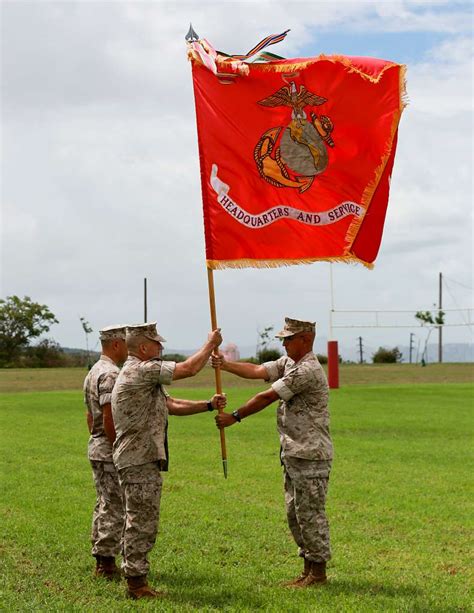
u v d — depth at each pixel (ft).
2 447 59.47
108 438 26.76
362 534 34.04
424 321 193.67
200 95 29.45
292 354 27.27
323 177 29.58
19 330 269.85
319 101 29.45
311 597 25.00
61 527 34.65
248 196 29.48
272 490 43.29
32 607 24.03
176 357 208.44
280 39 29.43
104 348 28.43
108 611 23.63
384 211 29.66
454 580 27.45
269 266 29.48
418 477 47.88
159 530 34.04
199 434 67.97
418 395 107.96
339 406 91.97
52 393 120.06
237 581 26.99
